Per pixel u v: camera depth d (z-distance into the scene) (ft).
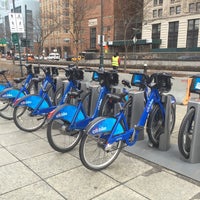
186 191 10.21
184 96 28.68
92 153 12.09
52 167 12.07
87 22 201.98
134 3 114.42
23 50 187.11
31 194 9.98
